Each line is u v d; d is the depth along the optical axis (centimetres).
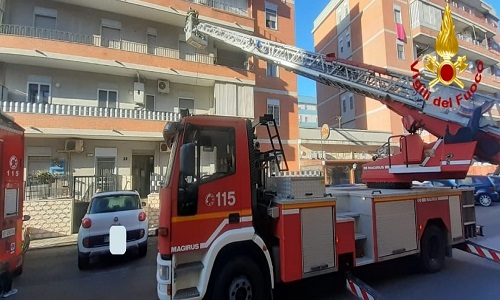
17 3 1363
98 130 1338
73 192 1274
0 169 497
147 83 1588
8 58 1285
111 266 673
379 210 494
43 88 1384
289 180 419
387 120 2289
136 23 1598
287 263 387
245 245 387
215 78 1623
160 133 1452
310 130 2038
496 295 452
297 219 402
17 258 562
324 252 417
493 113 533
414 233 528
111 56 1398
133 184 1530
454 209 602
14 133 554
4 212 510
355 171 2042
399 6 2375
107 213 704
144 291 517
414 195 541
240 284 371
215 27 1352
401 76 651
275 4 2000
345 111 2786
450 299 439
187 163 351
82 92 1452
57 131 1266
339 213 509
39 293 517
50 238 999
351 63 731
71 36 1445
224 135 395
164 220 351
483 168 2119
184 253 352
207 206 367
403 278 527
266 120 496
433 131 592
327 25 3067
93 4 1464
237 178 390
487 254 574
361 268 570
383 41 2267
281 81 1952
